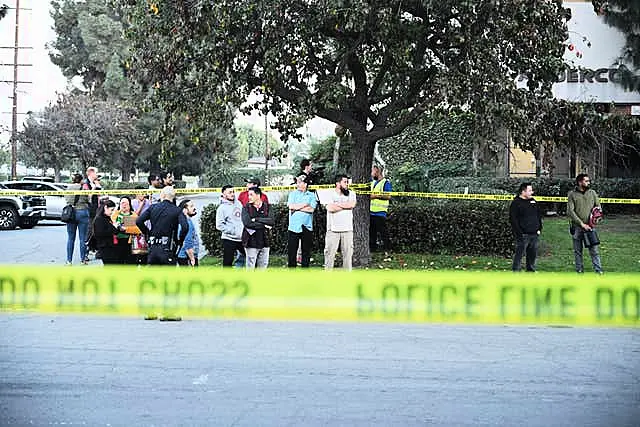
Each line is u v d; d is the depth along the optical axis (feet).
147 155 177.78
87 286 18.97
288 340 29.55
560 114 48.52
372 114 52.01
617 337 30.91
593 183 80.23
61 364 25.50
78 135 160.35
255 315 18.19
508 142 73.46
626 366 25.98
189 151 181.47
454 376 24.34
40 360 26.04
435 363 26.03
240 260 46.47
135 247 39.55
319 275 18.25
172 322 33.14
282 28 42.91
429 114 53.57
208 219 56.13
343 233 44.73
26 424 19.31
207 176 177.88
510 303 17.52
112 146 165.78
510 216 45.16
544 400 21.77
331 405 21.07
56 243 71.05
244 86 45.55
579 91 75.31
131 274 18.88
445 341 29.68
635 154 83.10
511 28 42.01
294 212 44.65
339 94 44.06
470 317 17.20
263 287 18.51
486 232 53.88
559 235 63.98
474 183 76.59
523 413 20.52
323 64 49.37
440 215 54.44
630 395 22.34
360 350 27.91
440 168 84.23
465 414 20.39
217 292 18.57
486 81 42.60
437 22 45.19
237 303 18.39
